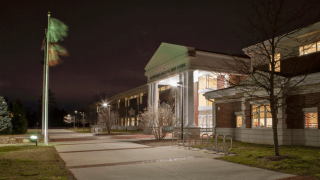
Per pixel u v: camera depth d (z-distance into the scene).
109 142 22.14
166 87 50.34
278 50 22.23
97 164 10.91
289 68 20.81
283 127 17.05
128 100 64.56
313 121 16.05
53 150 15.83
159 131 23.02
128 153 14.39
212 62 30.20
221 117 23.95
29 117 125.62
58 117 127.44
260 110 18.98
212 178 8.23
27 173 8.70
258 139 18.94
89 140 26.00
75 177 8.41
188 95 29.36
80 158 12.63
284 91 16.92
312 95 15.99
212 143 19.09
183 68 30.23
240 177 8.32
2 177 8.11
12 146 19.75
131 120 61.00
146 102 54.03
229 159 11.61
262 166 9.91
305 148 14.80
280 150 13.72
